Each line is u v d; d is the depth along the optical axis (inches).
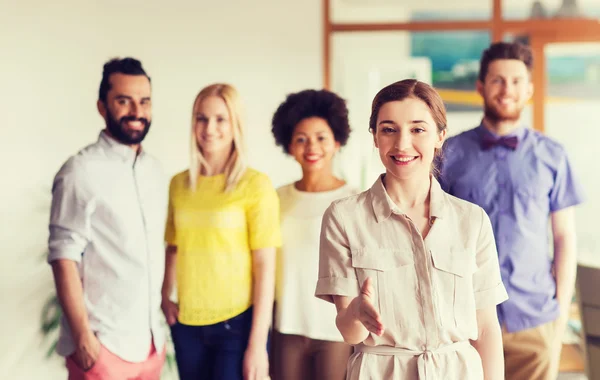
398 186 67.8
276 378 114.7
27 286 156.5
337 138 116.3
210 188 114.4
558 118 170.7
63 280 114.0
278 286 114.0
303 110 115.0
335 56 168.7
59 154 161.3
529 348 109.9
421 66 169.3
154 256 118.9
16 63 160.9
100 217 115.6
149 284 117.6
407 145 65.0
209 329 113.3
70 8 161.9
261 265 112.9
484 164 110.7
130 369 116.6
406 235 66.5
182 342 115.7
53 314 154.9
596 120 169.8
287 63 167.0
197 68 165.3
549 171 110.6
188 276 114.0
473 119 168.7
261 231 113.0
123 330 115.7
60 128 161.6
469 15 168.9
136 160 119.3
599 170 170.2
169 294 118.6
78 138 161.9
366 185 166.9
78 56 162.2
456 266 65.5
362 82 169.2
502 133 111.9
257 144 165.6
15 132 160.6
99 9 163.0
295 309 113.1
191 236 114.0
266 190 113.9
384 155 66.5
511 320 109.3
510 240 109.0
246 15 166.1
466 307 65.7
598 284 98.1
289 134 116.4
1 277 156.6
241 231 113.3
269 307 113.0
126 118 119.0
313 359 113.3
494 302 67.8
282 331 113.6
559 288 112.3
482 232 67.4
